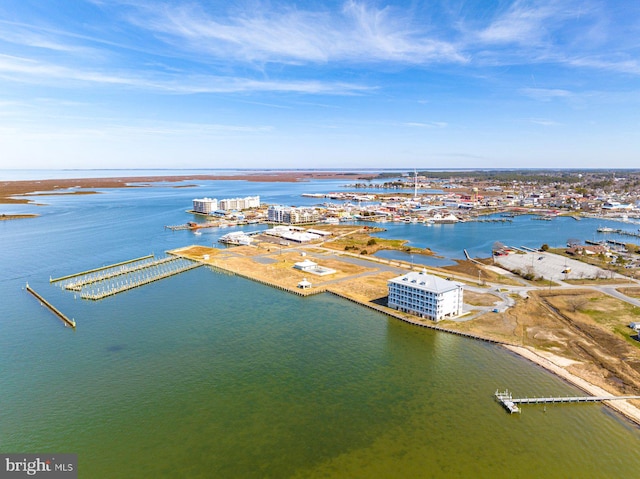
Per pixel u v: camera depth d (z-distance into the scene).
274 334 185.25
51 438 115.75
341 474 103.25
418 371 153.12
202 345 173.62
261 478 101.75
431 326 191.38
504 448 112.75
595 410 130.00
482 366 156.88
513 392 139.12
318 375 150.00
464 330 187.25
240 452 110.69
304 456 109.31
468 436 117.56
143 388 140.75
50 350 168.38
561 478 102.31
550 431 119.81
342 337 182.25
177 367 155.12
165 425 121.50
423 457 109.19
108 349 169.38
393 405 132.12
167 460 107.62
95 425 121.25
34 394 136.75
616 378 147.75
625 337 180.12
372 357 163.88
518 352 167.50
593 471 104.75
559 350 168.88
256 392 138.88
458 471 104.38
